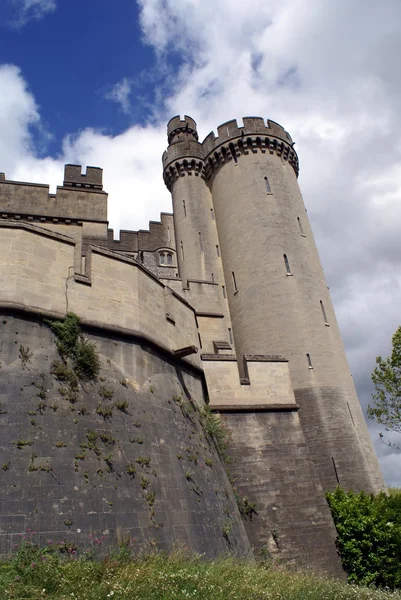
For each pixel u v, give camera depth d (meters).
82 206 24.22
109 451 10.82
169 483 11.70
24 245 12.05
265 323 26.19
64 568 7.75
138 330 13.66
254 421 18.58
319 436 22.20
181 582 8.10
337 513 17.69
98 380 11.86
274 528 16.39
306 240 29.19
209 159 33.53
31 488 9.17
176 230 34.19
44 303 11.80
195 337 17.84
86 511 9.52
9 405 9.95
